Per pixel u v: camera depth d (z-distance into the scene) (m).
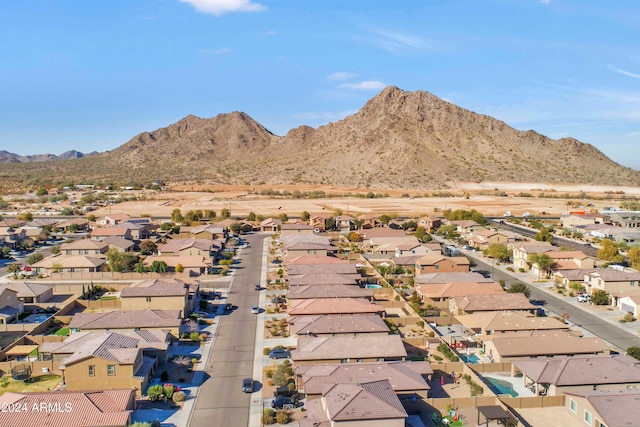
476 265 118.06
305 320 70.38
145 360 59.81
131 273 102.81
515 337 65.38
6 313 76.62
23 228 152.50
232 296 91.62
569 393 52.75
